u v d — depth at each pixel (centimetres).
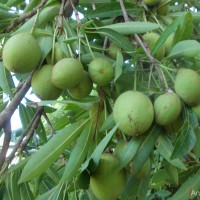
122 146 73
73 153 75
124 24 83
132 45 82
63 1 85
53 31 86
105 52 89
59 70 75
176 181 84
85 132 78
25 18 86
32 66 77
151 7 100
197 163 105
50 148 75
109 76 78
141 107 67
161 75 74
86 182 71
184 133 68
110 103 81
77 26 84
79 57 79
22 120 115
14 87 95
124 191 81
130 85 82
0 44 91
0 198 83
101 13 94
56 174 96
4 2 117
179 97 71
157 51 81
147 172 77
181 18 76
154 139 70
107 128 73
